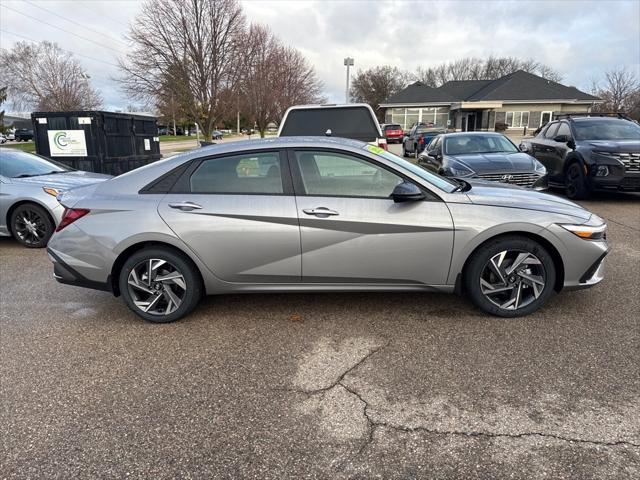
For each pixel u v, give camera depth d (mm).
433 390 2721
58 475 2139
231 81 17016
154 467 2176
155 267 3680
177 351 3297
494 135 9352
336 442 2312
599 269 3627
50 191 6445
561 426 2367
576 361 2979
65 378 2967
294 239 3516
